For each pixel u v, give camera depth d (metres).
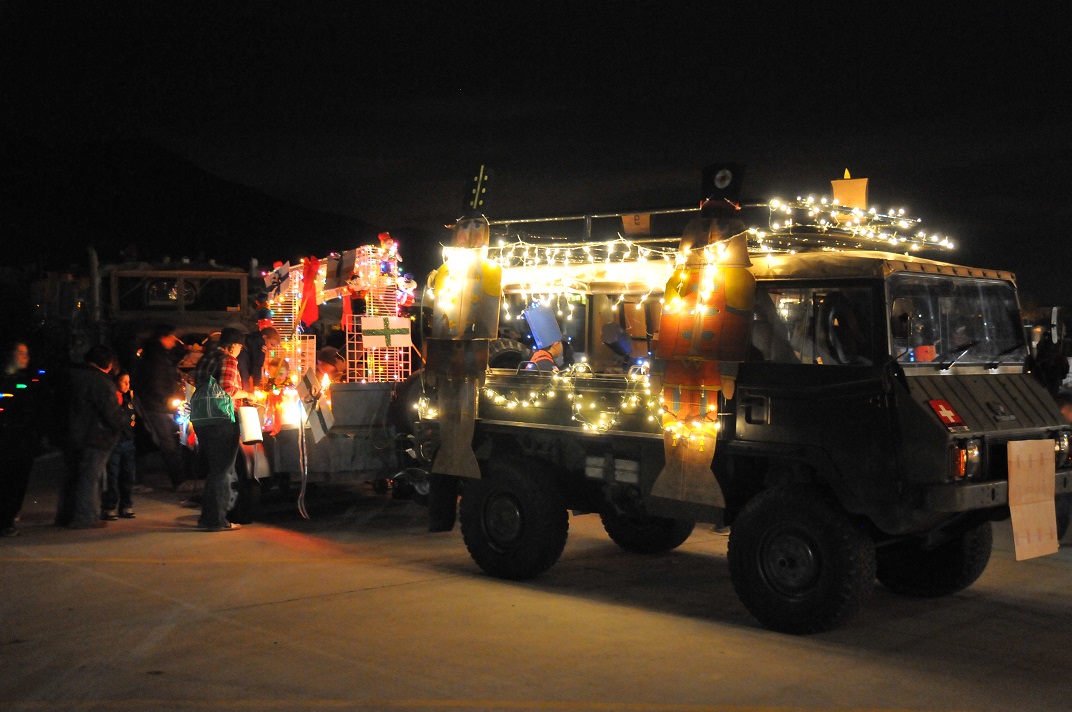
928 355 6.04
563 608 6.48
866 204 7.44
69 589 6.83
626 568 7.73
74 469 9.20
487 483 7.34
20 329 17.58
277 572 7.41
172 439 11.20
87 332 16.52
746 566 6.09
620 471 6.95
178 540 8.63
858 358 5.79
